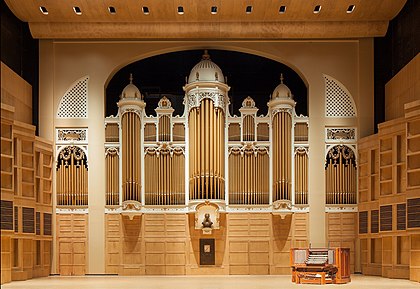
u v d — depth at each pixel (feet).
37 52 69.62
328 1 63.72
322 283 52.24
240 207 68.28
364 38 69.67
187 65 74.90
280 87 69.56
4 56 62.08
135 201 67.67
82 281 57.67
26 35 68.74
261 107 74.33
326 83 69.82
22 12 65.21
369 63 69.51
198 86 68.13
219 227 67.82
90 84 69.62
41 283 55.11
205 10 65.41
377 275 64.08
